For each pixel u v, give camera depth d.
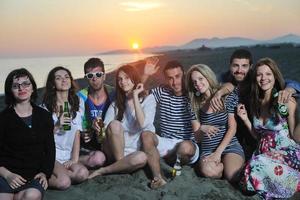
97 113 4.89
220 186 4.32
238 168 4.36
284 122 4.14
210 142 4.70
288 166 4.01
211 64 17.95
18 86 3.83
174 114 4.88
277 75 4.22
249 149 4.91
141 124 4.55
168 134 4.94
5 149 3.86
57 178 4.16
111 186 4.31
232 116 4.59
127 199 3.99
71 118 4.59
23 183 3.75
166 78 4.78
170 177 4.54
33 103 4.04
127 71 4.62
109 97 4.95
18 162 3.81
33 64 40.62
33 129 3.88
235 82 4.84
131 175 4.60
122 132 4.54
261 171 3.99
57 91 4.58
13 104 3.94
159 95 4.93
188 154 4.62
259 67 4.20
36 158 3.88
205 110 4.68
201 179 4.49
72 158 4.61
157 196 4.07
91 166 4.69
